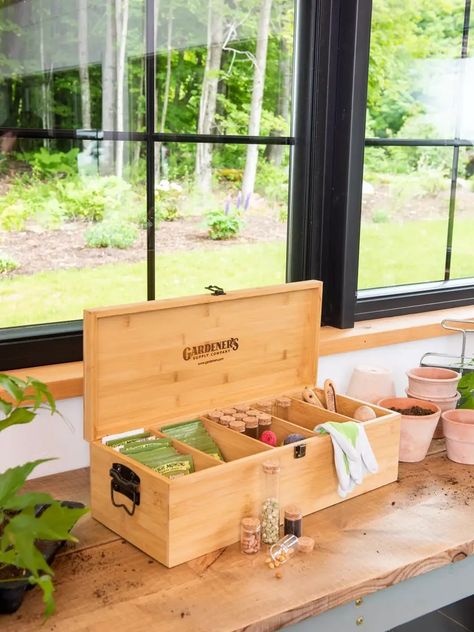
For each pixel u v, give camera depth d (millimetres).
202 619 1433
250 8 2354
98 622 1419
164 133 2285
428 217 2898
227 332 2072
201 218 2406
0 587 1405
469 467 2150
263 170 2500
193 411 2045
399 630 2414
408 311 2869
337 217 2576
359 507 1898
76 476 2055
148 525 1649
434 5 2709
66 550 1680
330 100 2525
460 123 2906
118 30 2145
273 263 2588
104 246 2242
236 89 2389
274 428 2055
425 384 2295
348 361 2570
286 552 1644
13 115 2025
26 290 2135
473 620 2549
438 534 1767
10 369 2113
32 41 2014
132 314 1870
